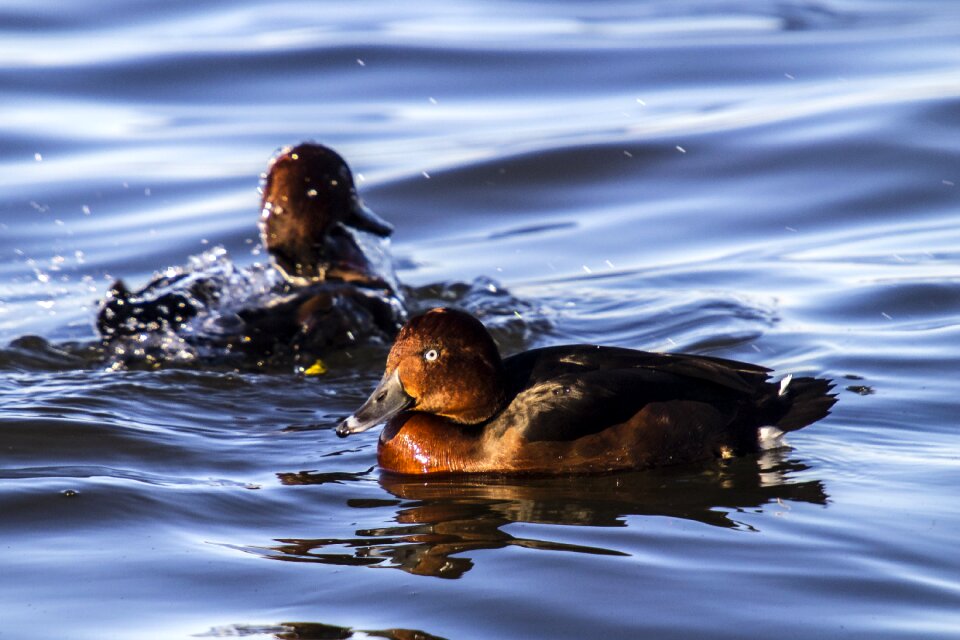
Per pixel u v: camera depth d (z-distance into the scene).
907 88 21.50
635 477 9.20
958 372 11.16
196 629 6.82
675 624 6.83
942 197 17.28
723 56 24.56
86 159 19.77
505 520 8.37
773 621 6.86
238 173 19.12
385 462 9.59
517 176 18.86
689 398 9.49
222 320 12.38
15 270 15.55
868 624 6.82
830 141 19.34
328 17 28.25
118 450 9.76
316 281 13.41
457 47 25.28
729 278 14.71
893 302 13.37
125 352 12.16
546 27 27.39
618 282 14.80
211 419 10.67
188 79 23.56
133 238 16.73
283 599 7.18
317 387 11.52
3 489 8.83
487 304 13.93
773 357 11.88
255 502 8.76
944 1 29.17
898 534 7.93
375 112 21.95
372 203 18.12
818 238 16.19
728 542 7.89
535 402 9.39
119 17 28.12
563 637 6.71
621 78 23.48
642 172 18.86
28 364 11.99
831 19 27.80
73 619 6.96
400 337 9.66
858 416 10.19
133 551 7.87
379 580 7.40
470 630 6.77
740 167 18.80
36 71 23.73
